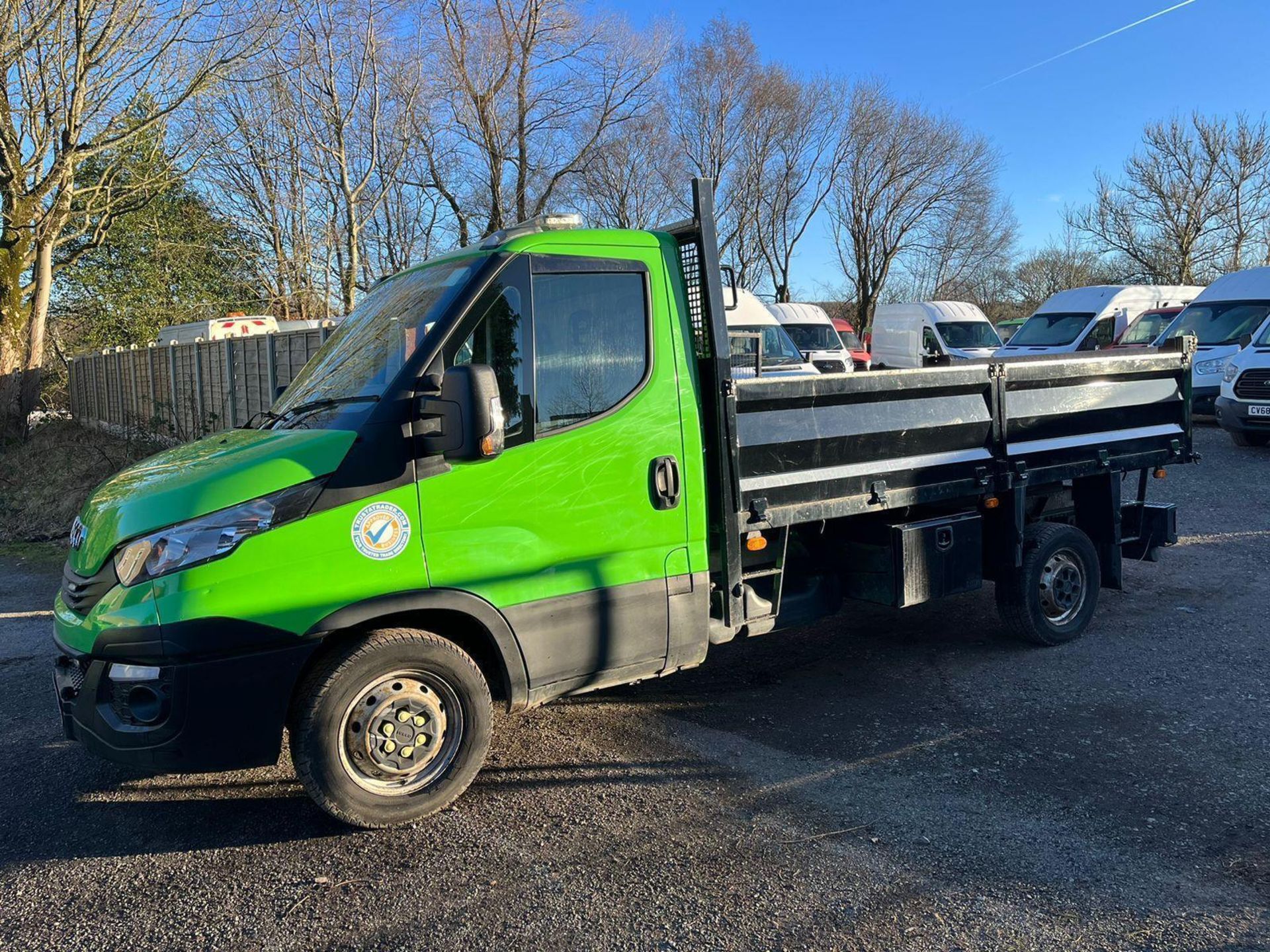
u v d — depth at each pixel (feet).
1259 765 14.24
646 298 14.20
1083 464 20.25
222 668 11.43
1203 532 30.40
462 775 13.16
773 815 13.07
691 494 14.53
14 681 20.06
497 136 89.25
